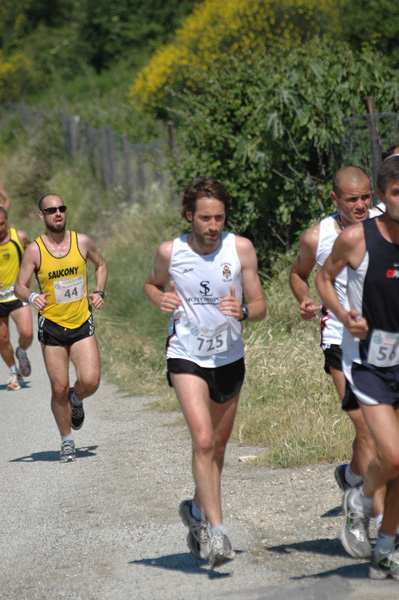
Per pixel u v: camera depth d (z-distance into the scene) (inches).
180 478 743.7
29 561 574.9
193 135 1341.0
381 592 465.1
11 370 1238.9
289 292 1187.3
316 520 605.6
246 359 1034.1
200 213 515.8
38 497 724.7
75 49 4136.3
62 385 833.5
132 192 2113.7
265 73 1275.8
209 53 2452.0
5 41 4399.6
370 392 476.7
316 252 589.6
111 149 2265.0
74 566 557.9
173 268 534.0
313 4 2140.7
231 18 2390.5
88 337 850.8
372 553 490.3
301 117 1206.3
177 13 3949.3
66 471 800.9
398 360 481.7
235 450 821.9
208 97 1323.8
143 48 3951.8
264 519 615.8
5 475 807.1
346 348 493.7
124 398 1114.1
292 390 925.2
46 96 3882.9
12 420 1053.8
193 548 531.2
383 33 1898.4
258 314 537.0
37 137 2807.6
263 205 1262.3
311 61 1237.7
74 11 4471.0
